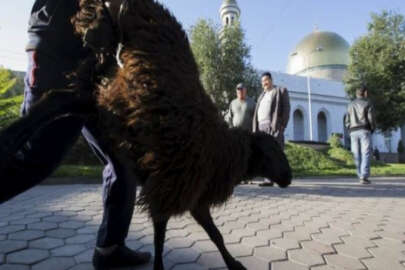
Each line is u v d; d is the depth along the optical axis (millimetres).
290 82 40969
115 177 2037
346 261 2385
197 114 1551
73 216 3613
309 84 40500
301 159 11953
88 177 7293
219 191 1698
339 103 43750
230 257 1941
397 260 2414
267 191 5871
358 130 7590
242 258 2408
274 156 1910
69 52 1738
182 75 1557
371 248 2678
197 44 21719
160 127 1470
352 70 24750
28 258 2322
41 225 3207
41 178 1579
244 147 1816
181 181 1502
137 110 1472
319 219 3695
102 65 1615
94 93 1596
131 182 2080
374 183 7531
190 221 3381
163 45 1548
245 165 1806
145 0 1609
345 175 9703
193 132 1516
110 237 2076
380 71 22891
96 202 4477
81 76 1617
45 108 1462
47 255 2385
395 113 22484
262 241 2828
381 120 23344
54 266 2189
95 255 2109
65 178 6961
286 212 4074
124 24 1558
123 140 1564
